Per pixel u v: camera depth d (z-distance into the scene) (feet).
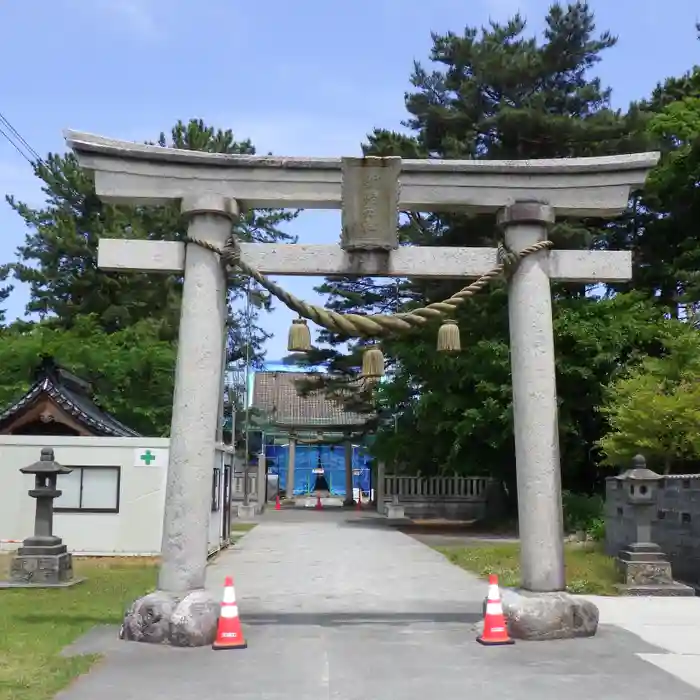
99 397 95.45
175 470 29.01
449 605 36.88
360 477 167.32
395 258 31.19
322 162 30.96
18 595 38.96
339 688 21.80
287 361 125.80
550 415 30.14
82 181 113.09
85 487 58.08
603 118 87.20
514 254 30.81
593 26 90.58
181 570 28.40
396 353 85.46
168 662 24.57
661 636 29.43
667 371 64.23
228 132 120.26
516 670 23.88
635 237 97.30
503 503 98.32
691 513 44.04
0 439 58.29
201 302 29.94
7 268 112.88
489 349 79.15
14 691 21.06
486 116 91.25
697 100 88.69
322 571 50.29
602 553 58.08
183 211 30.58
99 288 112.68
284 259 30.96
